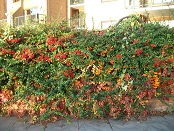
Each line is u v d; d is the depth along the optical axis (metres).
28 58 4.75
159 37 5.14
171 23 7.51
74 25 5.29
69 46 4.78
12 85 5.05
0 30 4.94
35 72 4.80
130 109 4.88
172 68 5.27
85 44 4.73
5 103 5.04
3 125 4.66
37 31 4.90
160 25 5.45
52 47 4.73
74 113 4.84
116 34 4.97
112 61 4.80
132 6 15.33
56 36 4.81
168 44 5.09
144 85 4.95
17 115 5.03
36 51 4.75
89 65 4.75
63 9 20.84
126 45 4.87
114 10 16.53
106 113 4.99
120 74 4.89
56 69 4.85
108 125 4.59
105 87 4.90
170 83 5.24
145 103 5.07
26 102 4.88
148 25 5.39
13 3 24.38
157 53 5.09
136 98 4.91
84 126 4.51
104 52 4.79
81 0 20.67
